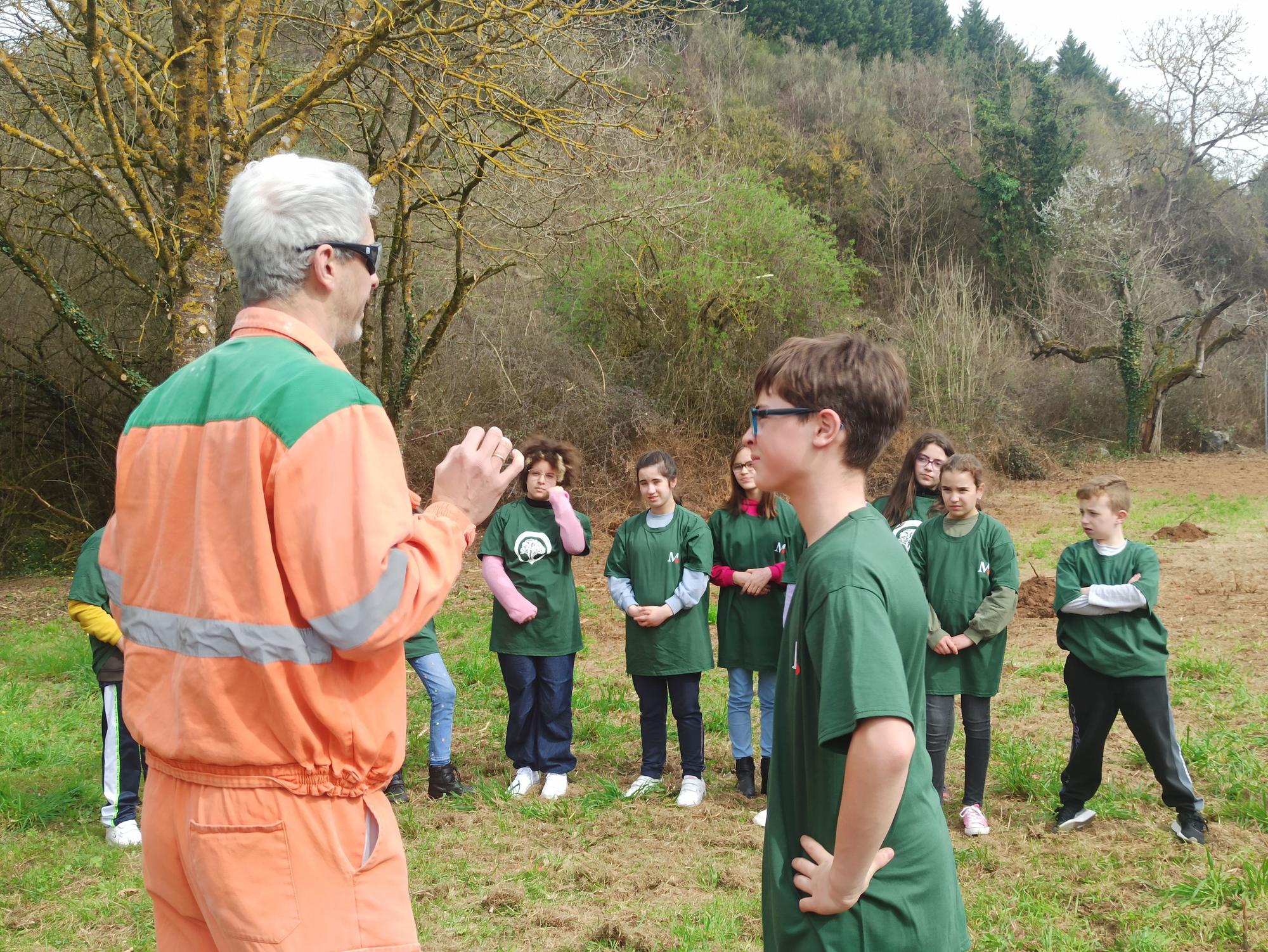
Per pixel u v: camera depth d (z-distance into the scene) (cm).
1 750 638
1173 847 448
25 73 1055
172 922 190
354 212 196
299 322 190
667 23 3306
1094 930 377
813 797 177
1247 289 3694
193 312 666
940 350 2447
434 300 1677
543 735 554
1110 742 605
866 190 3644
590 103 977
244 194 189
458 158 993
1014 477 2473
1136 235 3044
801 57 4253
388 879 183
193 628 174
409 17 695
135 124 1156
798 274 1978
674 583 535
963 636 472
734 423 1942
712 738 654
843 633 167
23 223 1221
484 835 488
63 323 1428
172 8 682
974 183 3453
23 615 1141
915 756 180
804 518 188
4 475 1480
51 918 402
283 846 173
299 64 1202
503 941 375
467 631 1012
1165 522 1652
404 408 1156
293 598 172
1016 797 530
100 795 557
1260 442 3134
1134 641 453
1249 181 3453
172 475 183
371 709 179
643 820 507
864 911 169
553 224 1462
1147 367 3009
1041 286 3272
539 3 737
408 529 174
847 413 182
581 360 1884
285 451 169
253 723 172
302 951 172
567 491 570
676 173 1809
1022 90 4284
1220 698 673
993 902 398
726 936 372
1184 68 3259
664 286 1819
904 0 5025
